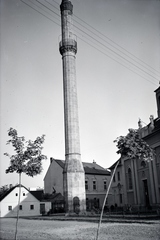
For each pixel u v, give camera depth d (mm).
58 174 61906
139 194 36531
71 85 45844
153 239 12664
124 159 41406
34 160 16812
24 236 16766
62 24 49656
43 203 56875
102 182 62938
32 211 55375
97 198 60188
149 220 21500
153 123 35156
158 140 32594
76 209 39188
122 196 48438
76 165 41938
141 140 11797
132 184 38531
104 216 27812
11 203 54531
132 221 21422
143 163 36625
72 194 40281
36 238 15492
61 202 46125
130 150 11430
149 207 32500
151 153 11719
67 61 47219
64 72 47062
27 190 56500
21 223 29594
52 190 62281
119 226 18953
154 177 33000
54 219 32844
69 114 44375
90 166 66812
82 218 28609
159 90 37375
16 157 16500
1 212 53156
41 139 17344
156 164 32938
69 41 47719
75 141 43250
